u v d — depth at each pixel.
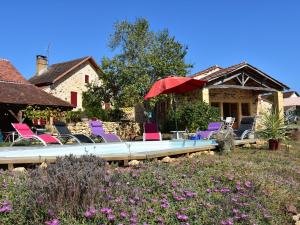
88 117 25.11
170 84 14.53
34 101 19.20
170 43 23.41
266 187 5.39
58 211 3.44
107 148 11.80
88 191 3.64
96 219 3.40
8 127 21.17
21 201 3.89
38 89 21.92
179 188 4.78
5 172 5.76
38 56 33.34
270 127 11.39
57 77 30.23
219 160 7.70
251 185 5.21
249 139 13.00
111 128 22.16
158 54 23.47
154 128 15.59
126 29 24.22
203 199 4.46
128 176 5.36
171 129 19.80
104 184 4.26
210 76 18.94
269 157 9.25
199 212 3.99
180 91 16.75
